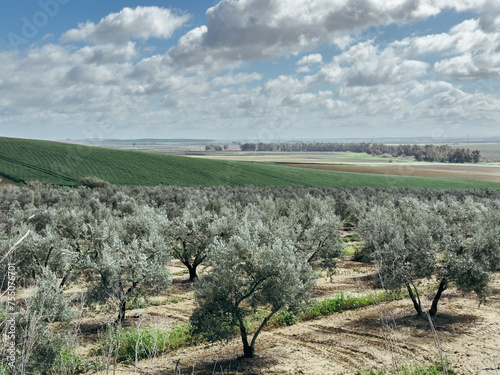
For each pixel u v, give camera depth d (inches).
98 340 582.9
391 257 683.4
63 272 757.3
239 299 572.1
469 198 1674.5
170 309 788.6
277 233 837.8
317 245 937.5
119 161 3759.8
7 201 1633.9
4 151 3668.8
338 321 708.7
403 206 1644.9
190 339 621.9
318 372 510.6
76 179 3157.0
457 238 733.9
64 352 415.8
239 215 1323.8
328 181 3681.1
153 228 938.1
